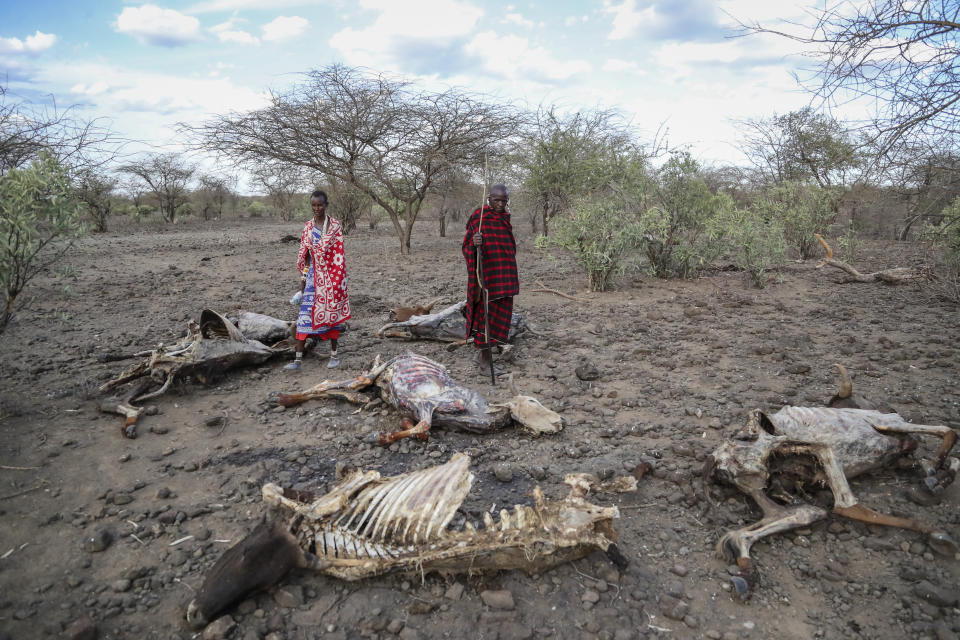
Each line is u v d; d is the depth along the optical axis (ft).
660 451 14.62
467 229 20.17
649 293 34.76
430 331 24.27
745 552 10.21
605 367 20.98
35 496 12.21
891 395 17.67
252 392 18.57
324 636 8.87
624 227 34.12
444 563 9.78
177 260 50.47
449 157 50.39
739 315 28.86
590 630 9.07
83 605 9.33
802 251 47.85
